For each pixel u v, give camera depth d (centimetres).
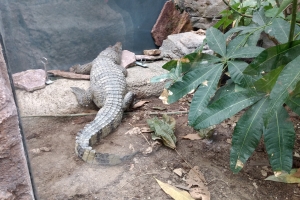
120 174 186
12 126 104
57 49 301
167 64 189
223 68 175
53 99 258
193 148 215
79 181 175
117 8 351
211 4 362
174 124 235
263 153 209
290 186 180
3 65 107
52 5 280
